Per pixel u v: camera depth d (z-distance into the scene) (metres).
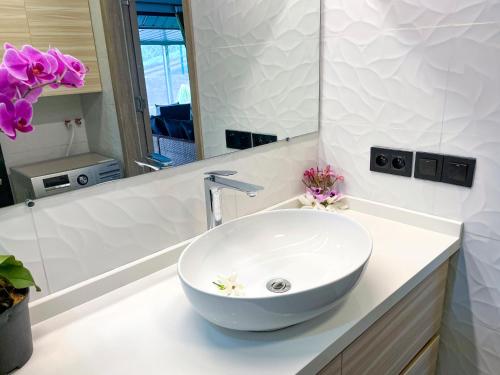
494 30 1.01
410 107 1.22
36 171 0.85
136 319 0.90
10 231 0.85
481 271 1.20
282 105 1.36
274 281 1.04
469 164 1.13
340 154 1.46
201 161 1.17
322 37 1.38
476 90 1.07
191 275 0.95
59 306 0.94
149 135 1.02
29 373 0.76
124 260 1.05
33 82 0.72
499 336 1.21
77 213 0.94
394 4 1.17
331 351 0.79
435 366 1.35
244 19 1.20
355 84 1.34
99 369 0.76
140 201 1.05
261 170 1.35
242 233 1.12
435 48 1.12
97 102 0.90
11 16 0.76
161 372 0.74
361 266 0.84
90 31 0.87
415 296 1.08
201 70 1.12
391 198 1.35
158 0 0.99
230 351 0.78
